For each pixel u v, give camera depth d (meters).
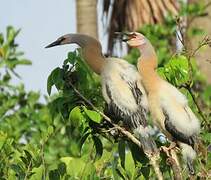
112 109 13.62
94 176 12.68
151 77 13.81
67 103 13.29
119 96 13.59
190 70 13.71
